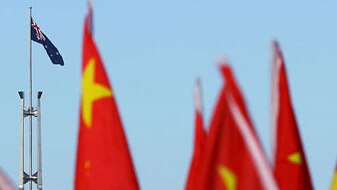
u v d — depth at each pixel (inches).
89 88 1197.7
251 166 974.4
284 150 1188.5
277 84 1177.4
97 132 1192.2
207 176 996.6
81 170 1196.5
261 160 938.7
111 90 1195.9
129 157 1189.7
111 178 1186.0
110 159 1187.3
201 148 1229.7
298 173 1189.7
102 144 1189.7
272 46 1173.7
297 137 1189.1
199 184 1006.4
